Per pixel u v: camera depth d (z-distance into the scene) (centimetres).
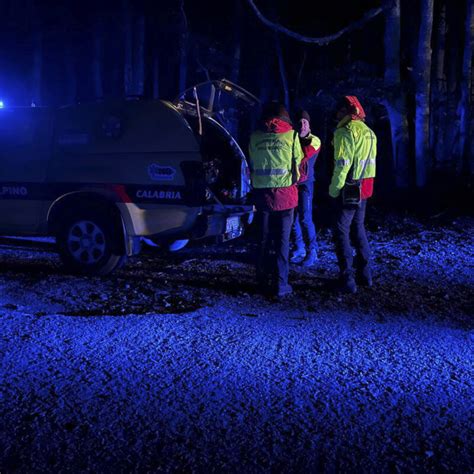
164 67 2239
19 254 809
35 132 692
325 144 1580
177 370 381
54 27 2211
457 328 494
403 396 346
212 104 755
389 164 1656
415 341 453
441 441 291
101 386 353
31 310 523
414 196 1355
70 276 666
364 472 261
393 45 1417
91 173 660
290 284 641
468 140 1580
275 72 2089
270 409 324
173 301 560
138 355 408
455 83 1661
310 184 731
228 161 714
